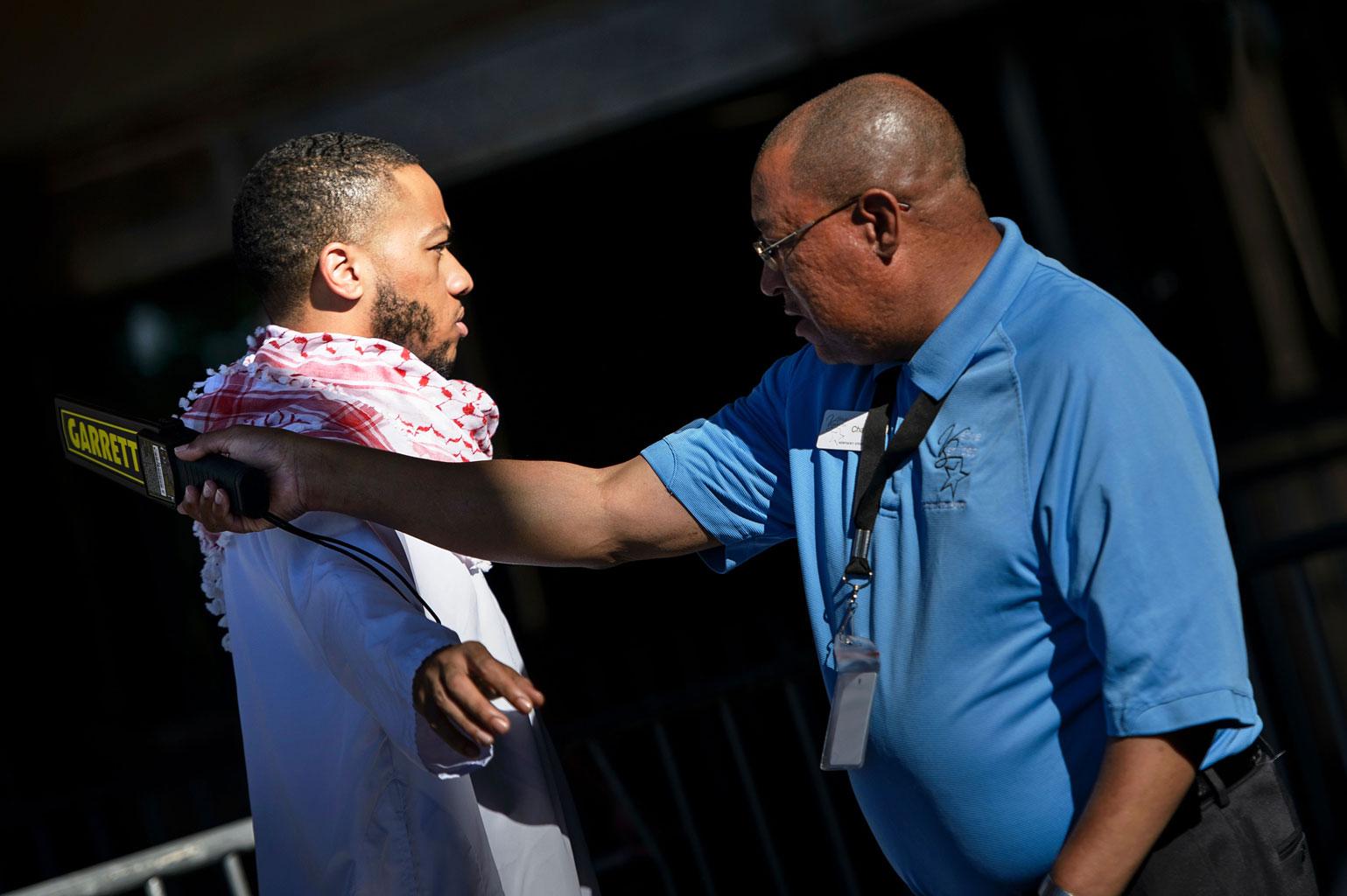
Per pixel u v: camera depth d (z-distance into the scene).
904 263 3.50
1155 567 3.17
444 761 3.41
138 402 13.21
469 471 3.95
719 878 8.41
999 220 3.75
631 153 13.55
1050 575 3.37
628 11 11.44
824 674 3.81
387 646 3.38
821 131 3.52
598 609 13.20
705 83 11.46
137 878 5.54
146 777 9.76
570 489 4.09
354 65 11.38
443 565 4.09
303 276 4.08
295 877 3.98
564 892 3.99
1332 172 14.59
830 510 3.77
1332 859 6.49
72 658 13.00
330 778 3.87
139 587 13.30
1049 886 3.23
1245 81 14.46
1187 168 14.44
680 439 4.21
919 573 3.52
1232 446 12.65
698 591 13.27
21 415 13.07
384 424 4.04
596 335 13.68
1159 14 14.24
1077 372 3.29
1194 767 3.22
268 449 3.76
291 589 3.72
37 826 9.29
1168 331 14.54
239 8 11.02
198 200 11.55
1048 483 3.30
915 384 3.56
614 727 6.60
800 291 3.61
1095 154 14.36
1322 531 6.35
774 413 4.16
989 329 3.47
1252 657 6.25
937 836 3.60
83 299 11.94
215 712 13.21
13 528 12.95
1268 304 14.55
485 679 3.17
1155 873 3.35
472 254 13.52
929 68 14.03
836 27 11.39
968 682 3.44
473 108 11.46
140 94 11.29
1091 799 3.24
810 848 8.47
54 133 11.39
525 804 3.97
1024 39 14.03
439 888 3.75
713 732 8.71
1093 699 3.40
